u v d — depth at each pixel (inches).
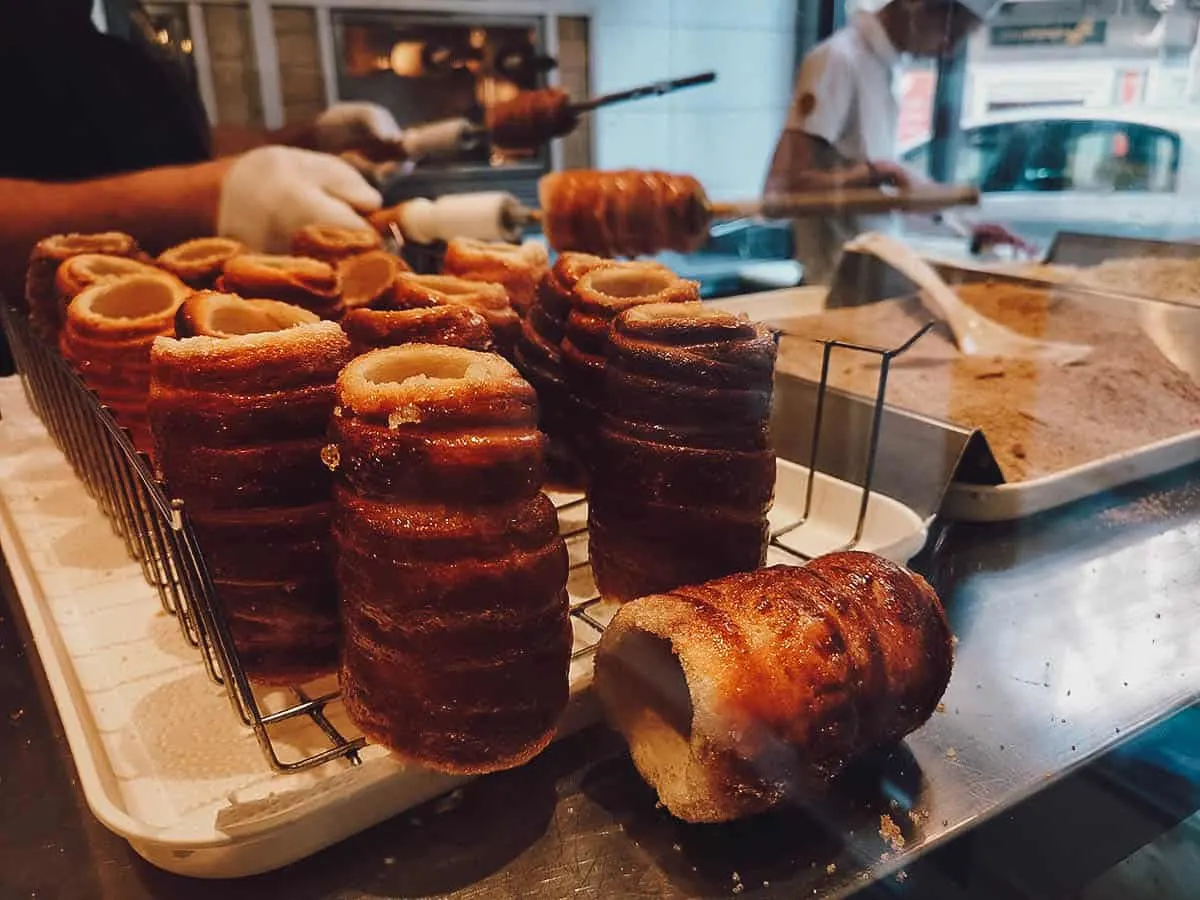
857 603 11.2
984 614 14.9
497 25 33.1
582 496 18.9
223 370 11.5
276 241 27.4
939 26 29.6
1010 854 11.3
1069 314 26.1
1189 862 14.6
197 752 12.4
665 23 30.9
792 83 30.3
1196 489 19.3
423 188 33.2
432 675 10.6
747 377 13.1
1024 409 21.2
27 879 10.8
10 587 17.6
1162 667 13.5
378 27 34.5
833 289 31.4
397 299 16.2
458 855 11.0
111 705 13.4
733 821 11.1
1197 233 26.1
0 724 13.5
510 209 28.0
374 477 10.4
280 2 32.9
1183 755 12.6
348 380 10.9
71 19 30.5
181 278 19.4
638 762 11.6
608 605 14.9
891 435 19.1
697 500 13.4
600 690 12.0
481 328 14.2
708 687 9.9
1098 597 15.3
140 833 10.2
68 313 17.6
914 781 11.6
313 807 10.6
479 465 10.3
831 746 10.6
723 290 31.7
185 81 32.5
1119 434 20.2
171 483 12.0
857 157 30.4
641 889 10.5
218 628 11.3
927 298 27.9
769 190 29.7
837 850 10.8
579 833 11.2
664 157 32.2
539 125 31.2
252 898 10.5
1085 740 12.2
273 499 11.8
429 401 10.3
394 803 11.4
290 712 11.9
